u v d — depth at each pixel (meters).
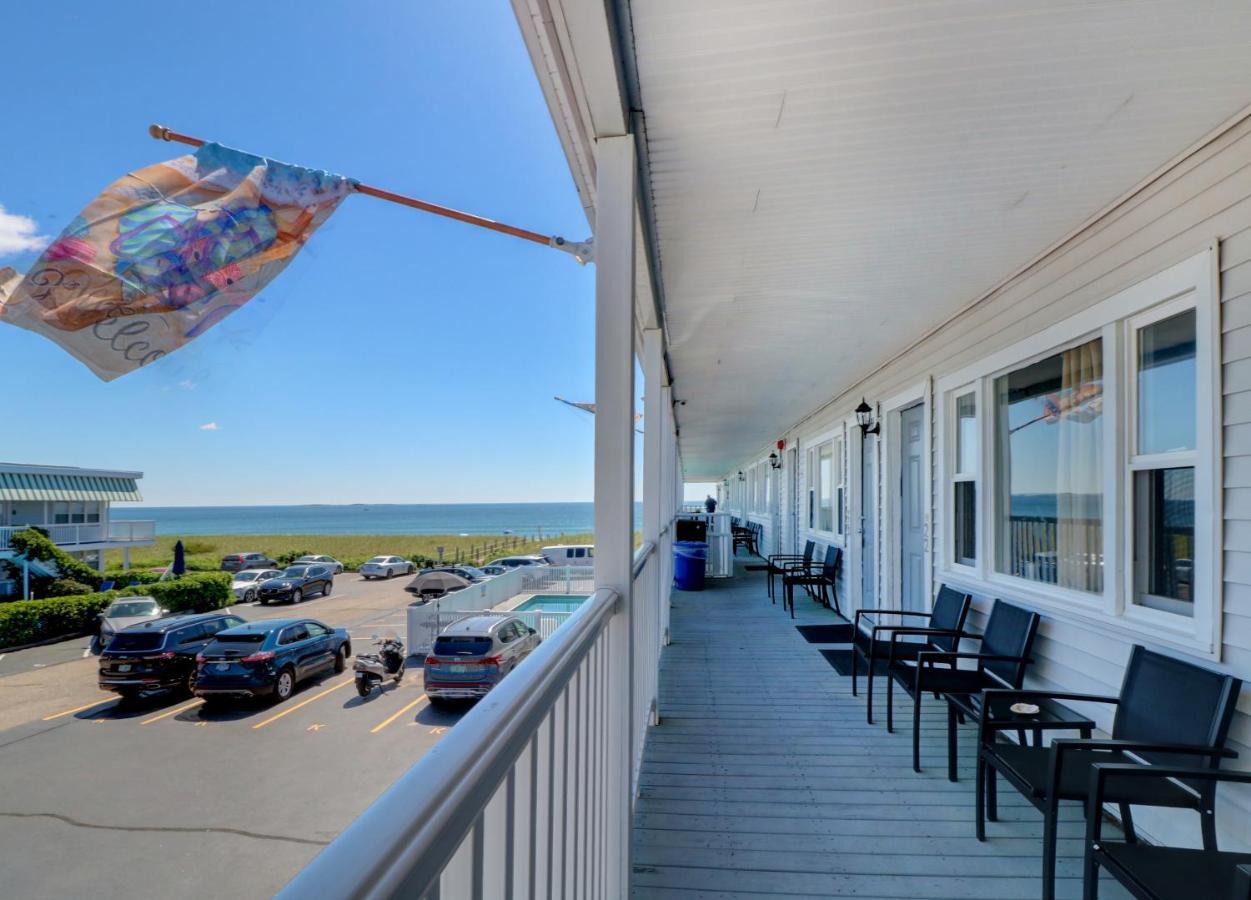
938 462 4.36
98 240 1.47
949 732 2.91
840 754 3.17
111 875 2.32
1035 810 2.60
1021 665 3.00
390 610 10.30
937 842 2.36
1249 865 1.29
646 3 1.47
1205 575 2.14
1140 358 2.55
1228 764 2.06
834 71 1.73
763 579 10.09
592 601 1.53
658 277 3.23
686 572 8.89
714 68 1.71
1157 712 2.19
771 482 12.68
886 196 2.46
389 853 0.48
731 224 2.71
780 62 1.69
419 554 32.97
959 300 3.77
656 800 2.68
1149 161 2.22
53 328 1.45
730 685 4.35
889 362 5.38
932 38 1.61
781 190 2.40
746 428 10.41
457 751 0.67
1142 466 2.50
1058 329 2.98
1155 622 2.39
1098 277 2.70
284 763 3.38
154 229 1.53
